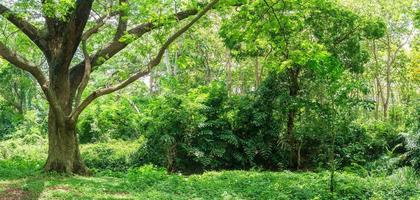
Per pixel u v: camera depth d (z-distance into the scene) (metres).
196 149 19.44
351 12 20.36
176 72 37.16
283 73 20.64
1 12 13.74
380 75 40.19
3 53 12.77
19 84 34.62
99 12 16.44
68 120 14.09
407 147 17.59
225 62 38.84
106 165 19.95
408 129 20.22
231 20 14.84
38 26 16.31
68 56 13.72
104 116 25.09
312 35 20.81
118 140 24.34
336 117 12.06
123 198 10.09
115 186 11.79
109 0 15.88
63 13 13.02
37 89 36.38
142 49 14.99
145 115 20.53
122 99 27.38
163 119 19.44
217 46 34.50
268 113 21.30
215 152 19.80
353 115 12.35
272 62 16.98
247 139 21.41
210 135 20.31
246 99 21.97
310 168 20.78
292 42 18.72
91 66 14.98
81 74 15.13
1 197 9.88
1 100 34.75
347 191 11.70
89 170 15.05
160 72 38.78
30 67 13.17
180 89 22.28
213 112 21.22
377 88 39.47
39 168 15.35
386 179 13.58
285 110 20.58
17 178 13.24
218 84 22.19
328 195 11.33
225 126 20.86
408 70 36.69
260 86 21.78
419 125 18.02
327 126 13.06
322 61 11.90
